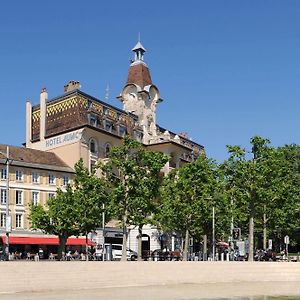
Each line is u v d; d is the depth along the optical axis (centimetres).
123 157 5569
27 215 7206
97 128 8125
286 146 8938
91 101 8400
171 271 4359
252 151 5788
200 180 6094
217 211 6119
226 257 6894
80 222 5966
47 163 7750
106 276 3959
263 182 5675
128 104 9675
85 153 7988
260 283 4653
